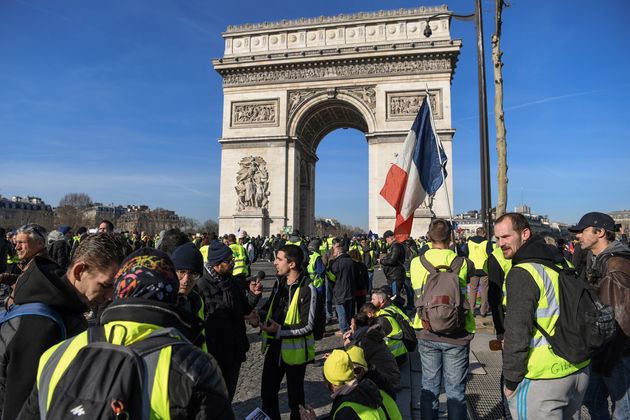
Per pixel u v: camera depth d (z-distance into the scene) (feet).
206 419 9.72
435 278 25.86
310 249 65.98
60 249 65.46
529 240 20.43
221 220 198.59
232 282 27.22
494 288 31.68
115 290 11.20
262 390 28.43
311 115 209.56
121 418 8.79
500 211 59.72
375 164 189.06
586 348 17.95
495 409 32.60
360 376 19.24
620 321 22.86
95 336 10.21
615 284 23.47
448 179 180.55
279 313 29.32
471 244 60.54
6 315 14.75
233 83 207.10
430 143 46.91
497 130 60.59
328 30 201.26
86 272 14.47
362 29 197.67
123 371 9.30
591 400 26.86
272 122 201.16
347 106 205.16
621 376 23.56
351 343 33.06
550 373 18.48
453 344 25.62
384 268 69.51
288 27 203.51
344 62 196.54
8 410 13.39
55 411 8.98
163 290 11.11
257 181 197.36
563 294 18.67
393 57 190.70
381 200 185.06
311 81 199.82
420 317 26.43
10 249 71.05
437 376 26.35
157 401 9.36
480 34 63.16
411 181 46.03
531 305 18.40
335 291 58.49
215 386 10.17
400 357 39.01
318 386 39.06
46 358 10.50
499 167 60.29
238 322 26.43
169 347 10.00
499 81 60.49
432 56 187.83
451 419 25.08
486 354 47.09
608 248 26.50
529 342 18.38
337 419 17.29
